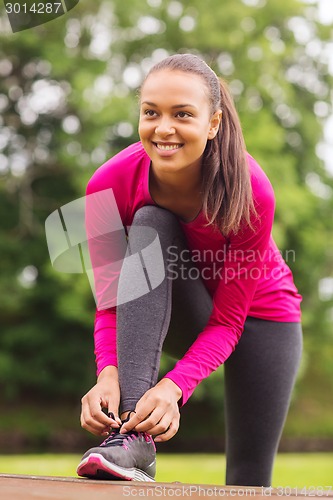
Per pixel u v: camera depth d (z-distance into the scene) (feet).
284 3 41.78
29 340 41.96
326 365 44.91
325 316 42.86
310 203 39.09
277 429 7.06
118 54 40.27
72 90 37.63
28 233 41.60
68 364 42.68
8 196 41.55
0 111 40.91
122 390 5.52
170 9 40.65
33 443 40.65
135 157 6.23
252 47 40.45
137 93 6.23
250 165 6.16
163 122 5.50
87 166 37.93
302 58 44.55
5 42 37.50
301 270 41.52
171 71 5.58
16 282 41.04
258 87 40.29
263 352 6.89
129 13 38.96
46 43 37.91
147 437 5.46
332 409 45.83
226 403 7.14
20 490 4.30
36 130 41.04
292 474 24.50
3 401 43.62
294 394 43.70
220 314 6.12
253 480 7.07
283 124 43.09
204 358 5.86
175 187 6.03
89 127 37.60
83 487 4.58
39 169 41.37
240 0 41.50
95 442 41.60
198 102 5.56
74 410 43.37
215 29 40.19
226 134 5.96
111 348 5.95
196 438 42.88
